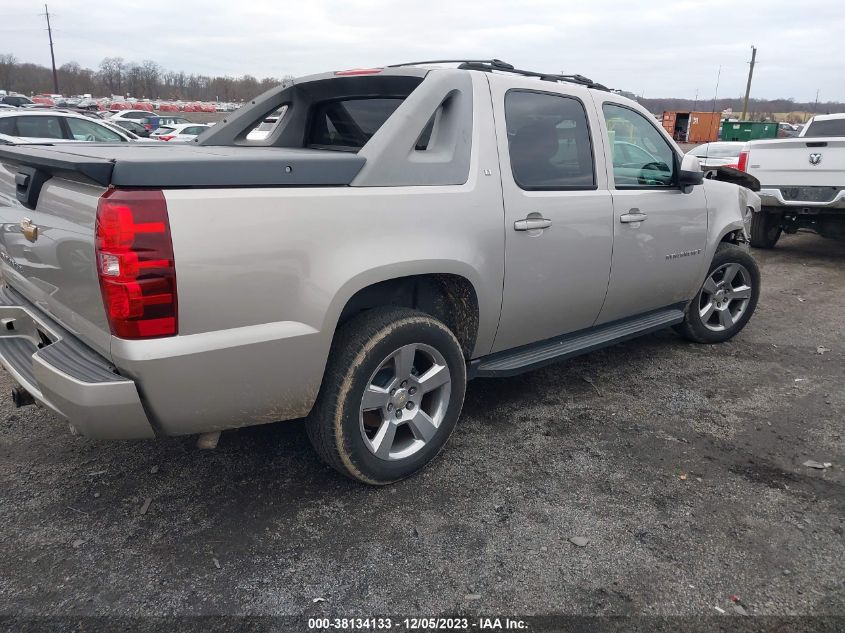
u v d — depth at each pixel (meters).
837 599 2.42
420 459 3.12
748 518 2.90
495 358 3.59
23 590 2.37
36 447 3.35
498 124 3.26
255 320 2.44
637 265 4.07
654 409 4.02
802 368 4.79
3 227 3.04
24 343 2.96
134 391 2.26
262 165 2.41
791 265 8.68
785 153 8.57
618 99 4.07
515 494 3.05
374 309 2.91
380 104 3.64
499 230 3.19
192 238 2.24
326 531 2.74
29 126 10.85
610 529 2.80
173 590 2.39
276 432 3.57
